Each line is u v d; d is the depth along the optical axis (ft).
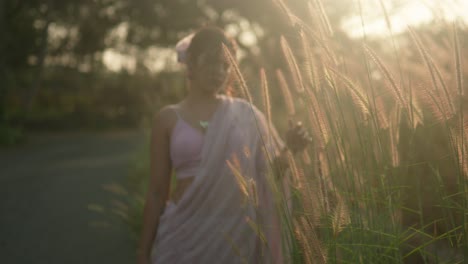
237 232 6.12
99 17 81.71
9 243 16.97
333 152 4.99
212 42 6.15
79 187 29.37
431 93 4.51
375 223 4.84
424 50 4.50
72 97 114.62
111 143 69.15
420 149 7.09
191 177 6.34
